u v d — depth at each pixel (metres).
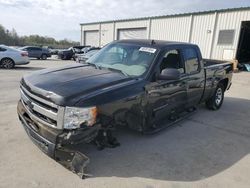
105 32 33.38
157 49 4.55
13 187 2.98
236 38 19.58
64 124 3.08
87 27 36.66
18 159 3.58
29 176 3.21
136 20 28.17
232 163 4.00
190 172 3.62
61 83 3.46
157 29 25.83
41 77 3.78
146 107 4.12
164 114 4.71
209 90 6.38
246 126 5.85
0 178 3.13
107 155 3.88
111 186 3.13
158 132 5.02
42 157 3.68
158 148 4.29
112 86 3.62
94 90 3.38
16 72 12.68
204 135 5.10
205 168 3.77
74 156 3.23
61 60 28.02
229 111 7.11
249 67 19.34
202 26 21.72
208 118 6.29
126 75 4.10
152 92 4.16
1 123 4.86
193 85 5.46
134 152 4.06
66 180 3.18
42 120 3.29
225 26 20.12
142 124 4.18
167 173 3.54
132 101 3.78
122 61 4.57
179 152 4.22
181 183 3.32
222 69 6.89
